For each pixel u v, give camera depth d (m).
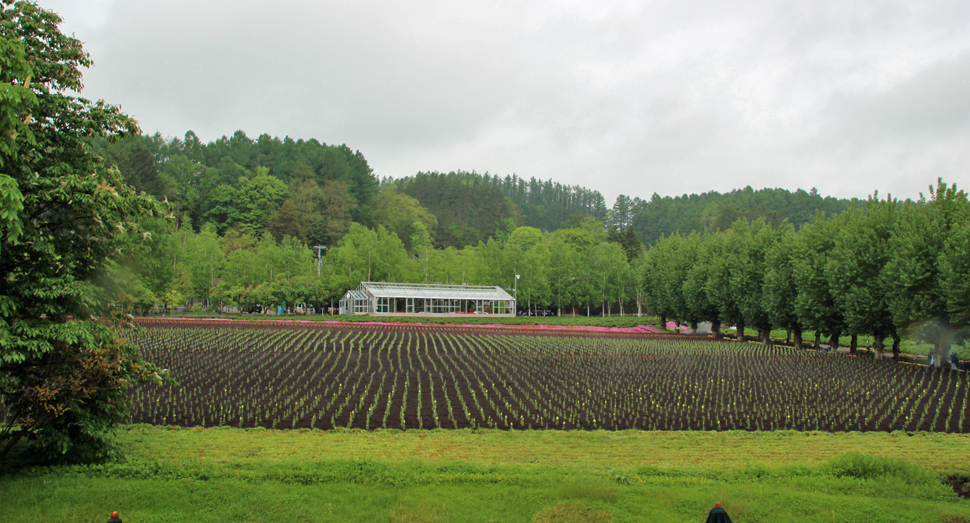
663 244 81.25
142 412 20.12
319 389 25.05
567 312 117.38
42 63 12.69
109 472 12.39
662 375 31.94
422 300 81.44
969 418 22.44
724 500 11.02
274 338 42.50
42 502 10.43
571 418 21.22
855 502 11.23
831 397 26.23
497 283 97.38
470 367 32.84
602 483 11.99
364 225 147.12
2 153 11.02
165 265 59.94
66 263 12.91
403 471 12.71
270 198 134.38
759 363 38.09
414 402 23.06
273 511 10.22
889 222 44.19
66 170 12.58
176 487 11.30
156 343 37.62
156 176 114.88
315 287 78.38
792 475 13.41
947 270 35.31
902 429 20.59
